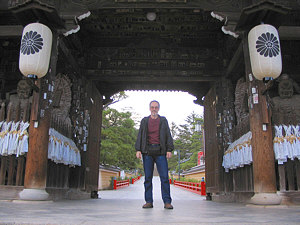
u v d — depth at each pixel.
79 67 9.84
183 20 9.59
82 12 6.96
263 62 5.66
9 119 6.33
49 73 6.30
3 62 9.64
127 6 6.98
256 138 5.71
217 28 10.05
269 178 5.43
